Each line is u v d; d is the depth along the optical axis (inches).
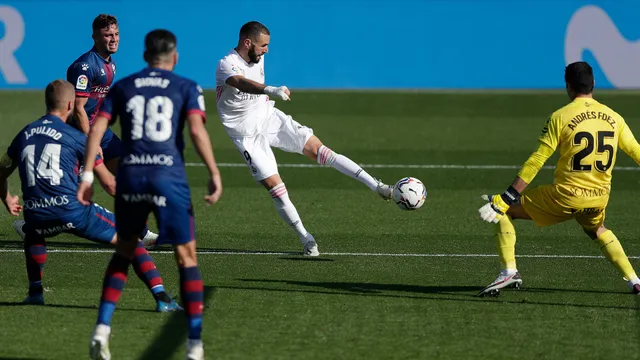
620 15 2696.9
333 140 2038.6
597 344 735.7
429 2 2765.7
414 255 1077.1
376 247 1119.0
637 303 864.3
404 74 2785.4
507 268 880.3
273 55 2763.3
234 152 1892.2
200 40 2731.3
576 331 770.8
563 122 837.8
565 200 848.3
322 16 2768.2
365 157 1836.9
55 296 868.0
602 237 890.7
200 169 1701.5
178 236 672.4
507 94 2741.1
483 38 2765.7
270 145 1117.7
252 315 811.4
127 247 687.1
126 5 2684.5
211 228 1224.2
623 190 1519.4
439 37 2775.6
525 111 2463.1
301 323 788.0
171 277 956.6
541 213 867.4
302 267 1010.7
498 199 853.8
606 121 839.7
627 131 852.6
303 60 2770.7
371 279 957.2
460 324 788.0
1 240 1139.9
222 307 837.2
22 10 2711.6
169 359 692.7
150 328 767.1
